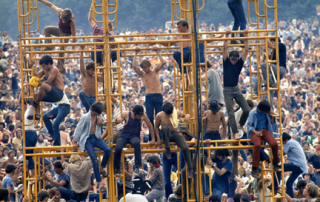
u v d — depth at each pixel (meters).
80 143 36.56
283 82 94.00
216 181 42.84
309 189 40.22
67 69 113.69
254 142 37.94
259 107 37.91
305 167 43.41
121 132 37.31
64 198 41.59
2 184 42.56
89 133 36.66
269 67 42.72
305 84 94.00
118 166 36.84
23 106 37.56
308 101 87.12
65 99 41.34
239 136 42.94
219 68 114.62
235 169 42.94
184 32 41.09
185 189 39.16
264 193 40.53
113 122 37.62
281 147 38.44
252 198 41.91
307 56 130.00
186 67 41.88
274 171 40.28
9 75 104.25
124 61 119.44
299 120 79.00
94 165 36.41
